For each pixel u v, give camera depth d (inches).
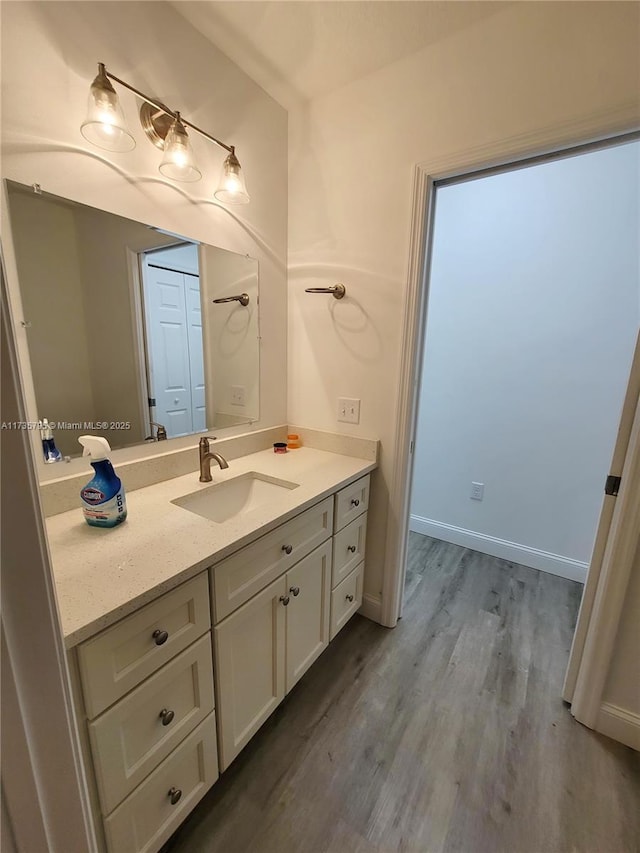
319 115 63.4
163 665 33.3
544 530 91.1
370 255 62.6
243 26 49.2
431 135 54.2
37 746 16.8
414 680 60.2
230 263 60.7
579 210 78.0
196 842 39.9
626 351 77.6
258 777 45.9
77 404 44.4
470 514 100.7
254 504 58.9
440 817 42.3
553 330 84.0
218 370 61.7
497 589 84.4
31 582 15.7
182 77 49.1
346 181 62.8
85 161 41.7
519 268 85.4
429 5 45.8
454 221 91.1
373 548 71.4
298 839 40.3
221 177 56.1
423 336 63.8
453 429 99.6
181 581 32.9
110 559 34.2
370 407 66.9
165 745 34.9
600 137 45.3
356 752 49.0
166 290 52.4
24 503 15.1
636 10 40.3
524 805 43.5
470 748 49.8
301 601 52.3
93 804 29.8
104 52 41.3
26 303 39.0
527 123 47.6
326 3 45.6
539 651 66.9
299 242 70.0
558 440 86.9
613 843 40.3
